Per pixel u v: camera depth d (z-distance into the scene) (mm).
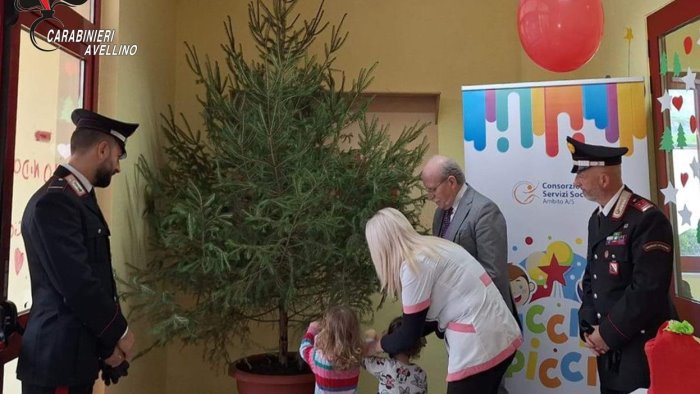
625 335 1824
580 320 2113
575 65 2449
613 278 1928
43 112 1925
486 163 2748
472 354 1803
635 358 1844
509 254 2691
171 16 3205
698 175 2135
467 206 2281
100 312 1568
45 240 1509
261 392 2566
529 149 2709
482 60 3498
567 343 2621
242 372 2621
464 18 3510
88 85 2246
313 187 2311
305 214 2363
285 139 2436
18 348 1727
